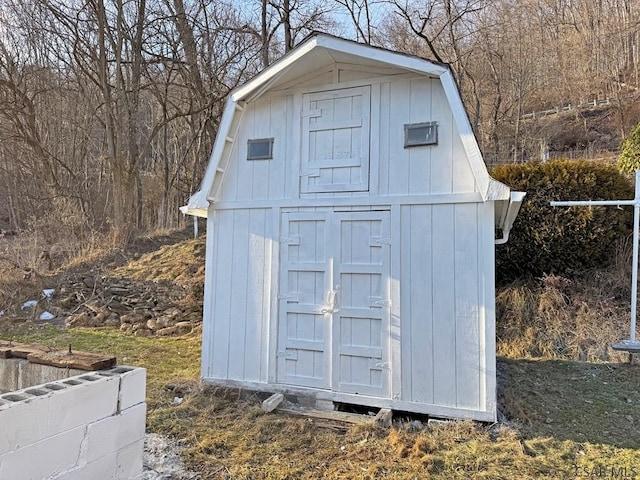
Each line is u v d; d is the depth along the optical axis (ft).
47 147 56.95
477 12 51.65
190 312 28.73
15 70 49.32
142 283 32.19
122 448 6.57
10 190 59.88
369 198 15.16
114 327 28.91
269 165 16.69
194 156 56.34
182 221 50.67
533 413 14.46
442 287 14.14
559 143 71.97
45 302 32.60
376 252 14.97
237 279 16.80
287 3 50.21
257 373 16.08
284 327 15.88
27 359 7.64
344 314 15.11
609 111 72.69
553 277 23.31
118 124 48.57
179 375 18.71
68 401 5.79
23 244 43.98
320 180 15.87
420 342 14.21
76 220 47.03
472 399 13.55
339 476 10.85
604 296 22.56
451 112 14.46
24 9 47.62
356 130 15.57
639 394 16.21
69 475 5.75
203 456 11.71
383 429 13.35
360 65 15.52
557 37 76.64
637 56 69.67
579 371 18.56
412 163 14.80
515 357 20.65
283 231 16.21
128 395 6.72
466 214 14.06
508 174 24.86
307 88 16.30
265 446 12.41
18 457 5.16
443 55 52.60
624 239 24.00
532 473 10.96
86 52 50.08
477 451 11.97
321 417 14.15
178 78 55.16
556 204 17.43
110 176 52.80
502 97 69.77
